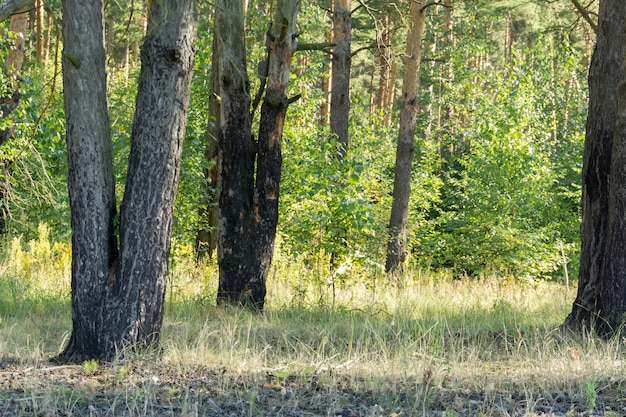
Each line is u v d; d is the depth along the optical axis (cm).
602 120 1052
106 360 789
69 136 790
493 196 2389
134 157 797
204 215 1702
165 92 790
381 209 2081
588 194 1068
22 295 1249
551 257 2383
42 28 2558
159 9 786
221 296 1312
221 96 1305
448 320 1162
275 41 1286
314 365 807
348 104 1786
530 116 2483
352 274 1559
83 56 778
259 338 990
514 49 2697
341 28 1770
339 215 1487
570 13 2509
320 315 1221
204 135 1708
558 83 2761
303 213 1581
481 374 773
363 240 1589
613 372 769
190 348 876
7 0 796
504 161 2389
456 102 3128
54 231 1969
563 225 2653
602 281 1008
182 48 791
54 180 1683
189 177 1468
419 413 646
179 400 675
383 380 739
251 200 1322
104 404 655
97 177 792
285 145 1834
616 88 1045
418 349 898
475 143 2539
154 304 809
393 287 1574
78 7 772
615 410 656
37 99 1781
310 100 2025
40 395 667
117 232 805
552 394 709
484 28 3425
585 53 3256
